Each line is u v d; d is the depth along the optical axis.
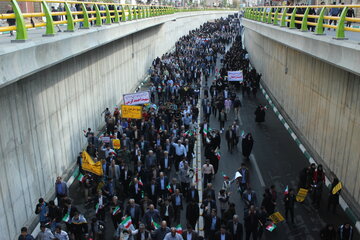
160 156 14.91
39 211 11.18
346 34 16.72
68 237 10.12
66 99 15.95
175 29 62.06
